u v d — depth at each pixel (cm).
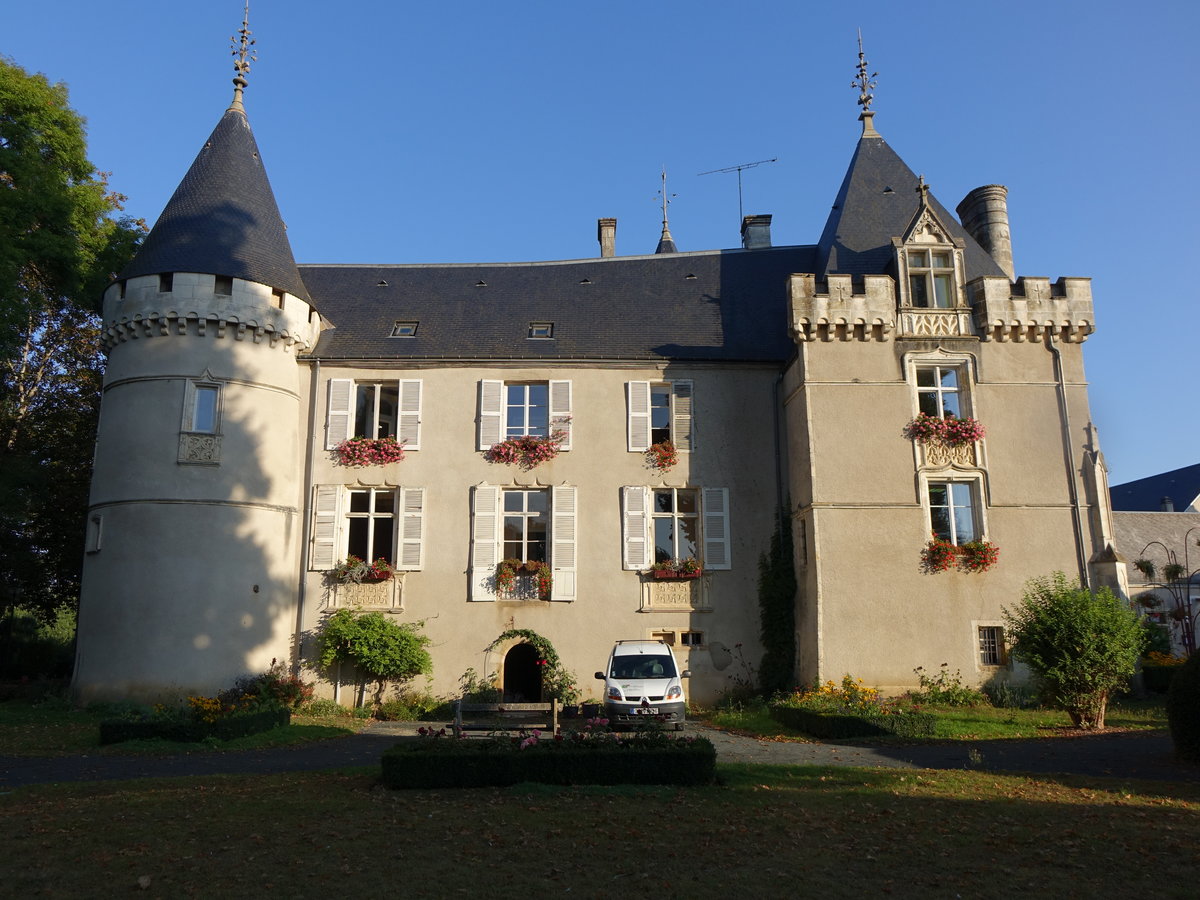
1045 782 1068
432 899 662
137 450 2048
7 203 2338
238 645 2023
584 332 2431
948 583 1986
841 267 2297
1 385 2708
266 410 2173
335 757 1405
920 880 702
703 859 754
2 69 2503
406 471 2255
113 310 2152
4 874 714
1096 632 1585
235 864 741
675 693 1673
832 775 1120
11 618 3064
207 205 2239
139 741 1505
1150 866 731
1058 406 2097
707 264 2708
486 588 2178
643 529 2220
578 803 946
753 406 2305
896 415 2073
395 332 2444
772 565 2192
